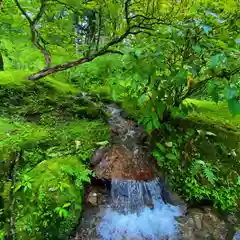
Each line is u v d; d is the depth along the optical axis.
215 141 3.37
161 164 3.11
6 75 4.19
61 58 4.60
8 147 2.50
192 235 2.60
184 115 3.12
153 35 2.66
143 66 2.38
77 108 3.75
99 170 2.77
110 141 3.19
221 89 2.43
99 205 2.61
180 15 2.64
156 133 3.37
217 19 2.61
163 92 2.87
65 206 2.18
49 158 2.60
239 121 3.87
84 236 2.30
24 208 2.06
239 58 2.25
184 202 2.97
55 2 3.64
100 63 3.75
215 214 2.88
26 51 4.46
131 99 3.20
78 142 2.99
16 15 3.94
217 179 3.12
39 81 4.09
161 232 2.58
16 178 2.23
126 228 2.54
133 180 2.82
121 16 3.49
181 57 2.81
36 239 1.99
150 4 3.10
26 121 3.25
